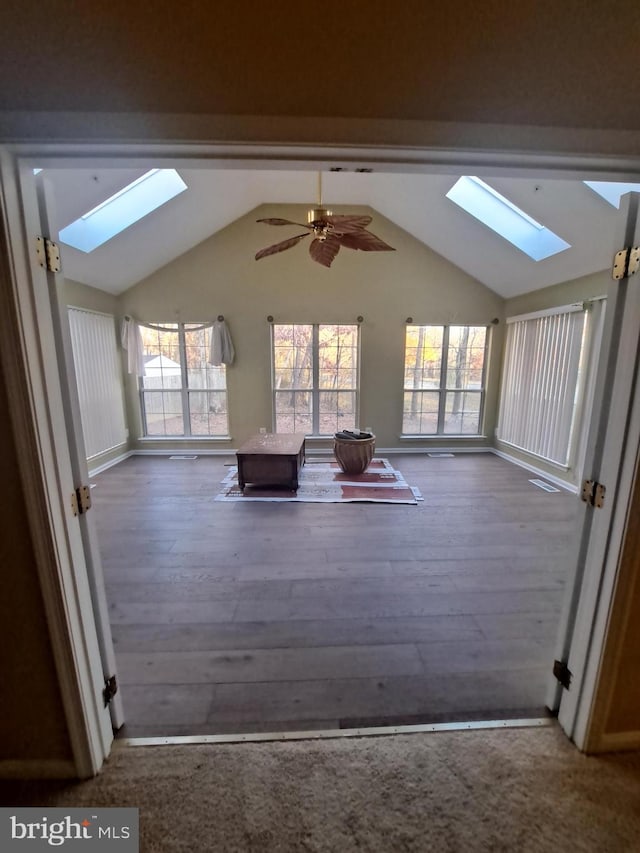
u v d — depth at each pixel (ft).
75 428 4.04
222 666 5.91
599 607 4.24
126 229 13.19
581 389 13.43
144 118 3.00
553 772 4.27
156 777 4.23
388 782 4.16
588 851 3.57
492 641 6.46
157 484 14.57
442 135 3.12
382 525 10.94
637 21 2.98
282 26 2.88
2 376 3.38
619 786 4.14
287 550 9.53
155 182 12.69
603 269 12.38
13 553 3.72
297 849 3.59
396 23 2.91
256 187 15.24
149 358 18.34
